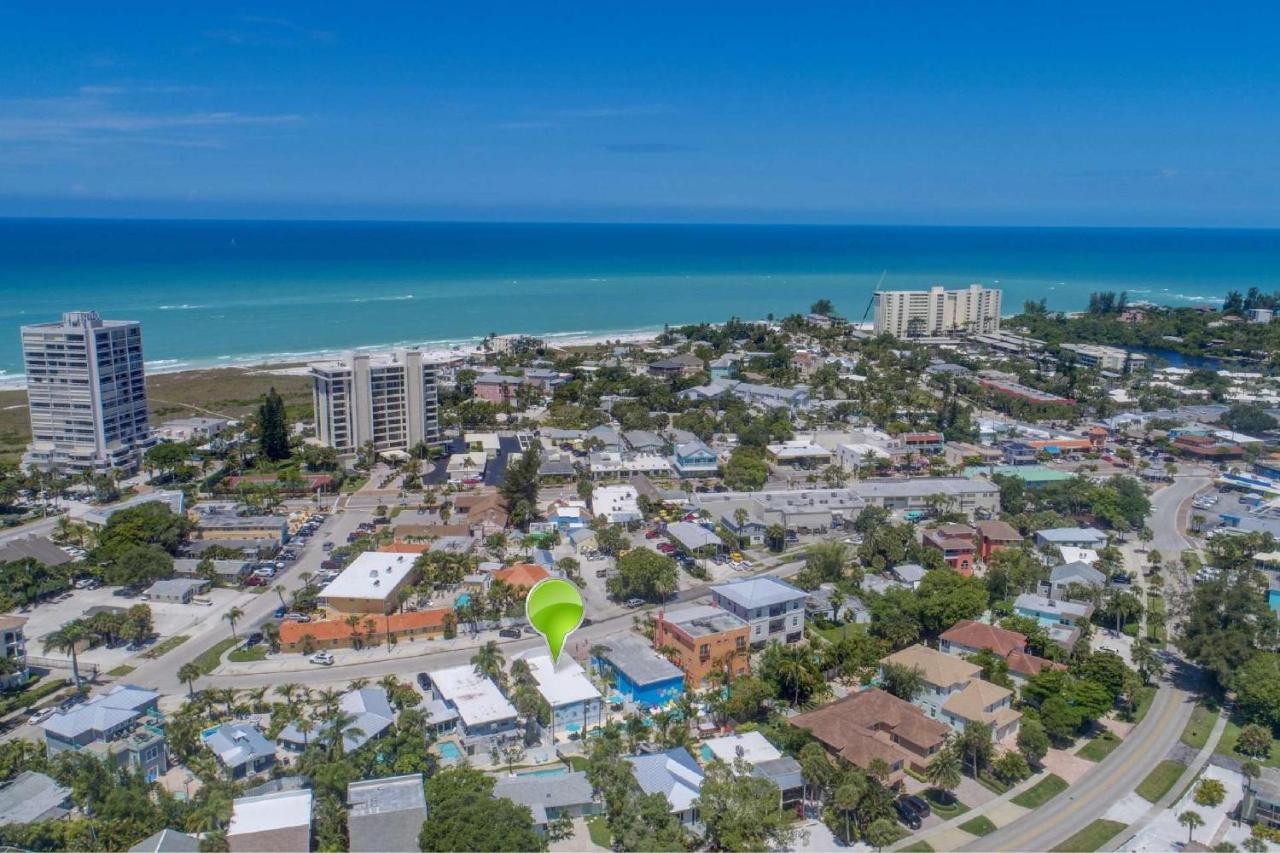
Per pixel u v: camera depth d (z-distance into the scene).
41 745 131.50
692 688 157.50
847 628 183.25
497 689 148.50
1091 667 154.12
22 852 108.31
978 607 180.12
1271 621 167.50
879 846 114.94
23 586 190.00
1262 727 143.50
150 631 179.12
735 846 112.50
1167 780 133.38
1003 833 120.81
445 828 107.75
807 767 123.62
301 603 186.12
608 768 122.75
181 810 114.88
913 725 136.25
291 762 132.62
